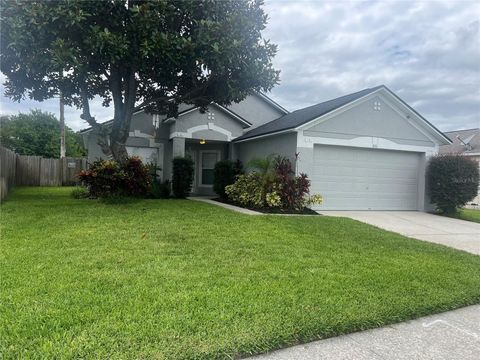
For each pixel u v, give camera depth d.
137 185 10.66
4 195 11.11
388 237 7.36
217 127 15.30
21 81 10.94
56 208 9.00
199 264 4.76
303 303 3.56
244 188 11.52
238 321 3.09
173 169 13.88
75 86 10.86
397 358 2.78
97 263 4.61
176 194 13.78
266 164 11.35
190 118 14.86
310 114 12.42
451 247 6.93
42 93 11.51
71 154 36.16
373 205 12.32
